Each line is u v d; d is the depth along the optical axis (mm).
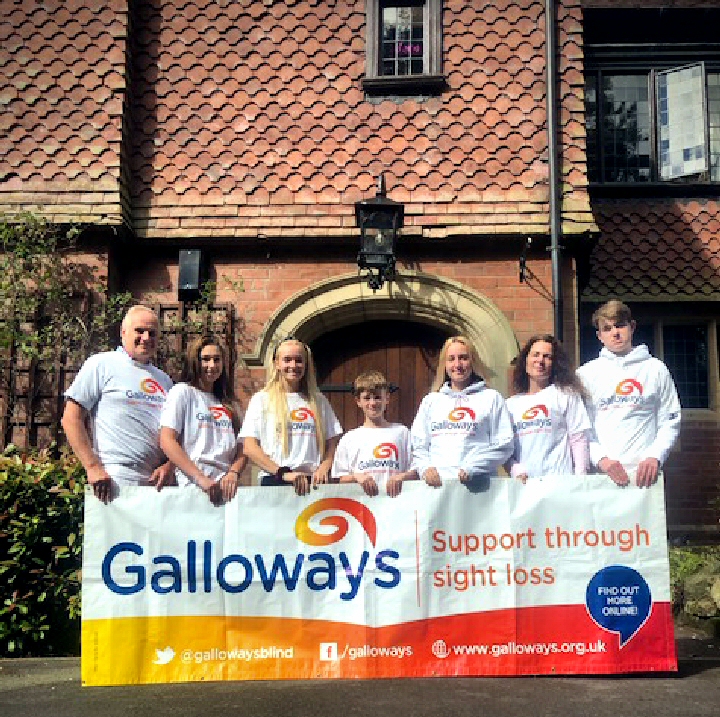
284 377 4824
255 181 8430
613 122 10148
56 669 4734
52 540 5188
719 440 9539
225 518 4434
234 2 8781
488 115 8492
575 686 4207
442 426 4715
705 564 6695
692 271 9664
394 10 8891
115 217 7961
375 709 3852
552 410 4715
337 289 8250
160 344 8086
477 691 4125
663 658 4410
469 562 4453
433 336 8633
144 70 8680
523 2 8719
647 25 10141
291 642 4363
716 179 9953
